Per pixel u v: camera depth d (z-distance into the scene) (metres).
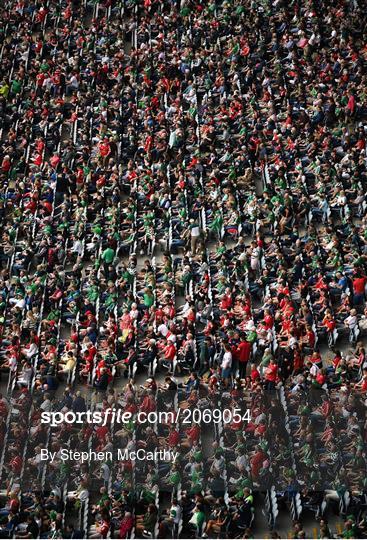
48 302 182.75
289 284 182.88
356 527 143.12
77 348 173.00
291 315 173.88
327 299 177.75
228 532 145.25
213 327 173.50
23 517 147.75
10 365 170.62
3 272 187.25
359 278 179.50
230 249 193.25
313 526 149.12
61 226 198.12
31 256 191.88
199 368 171.38
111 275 187.25
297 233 195.12
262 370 168.25
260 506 151.38
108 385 167.38
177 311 181.88
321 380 164.25
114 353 172.62
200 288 182.75
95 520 148.50
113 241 192.25
